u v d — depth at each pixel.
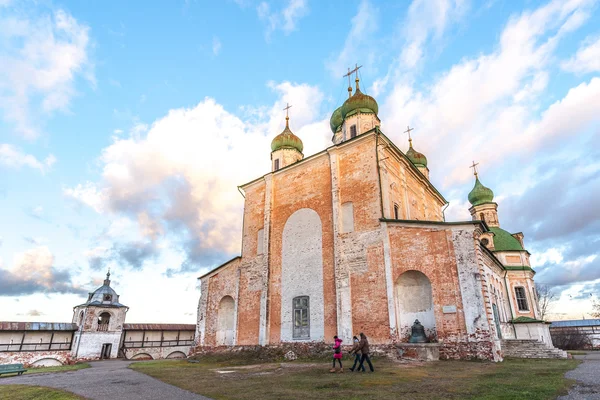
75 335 44.50
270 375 13.32
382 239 19.64
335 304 20.39
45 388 11.31
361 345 13.35
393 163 23.81
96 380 13.10
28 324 42.47
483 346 15.82
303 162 25.23
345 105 26.86
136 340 49.75
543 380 10.38
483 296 16.44
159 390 10.48
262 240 25.98
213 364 20.09
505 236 32.31
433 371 12.82
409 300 18.67
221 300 27.19
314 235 22.97
